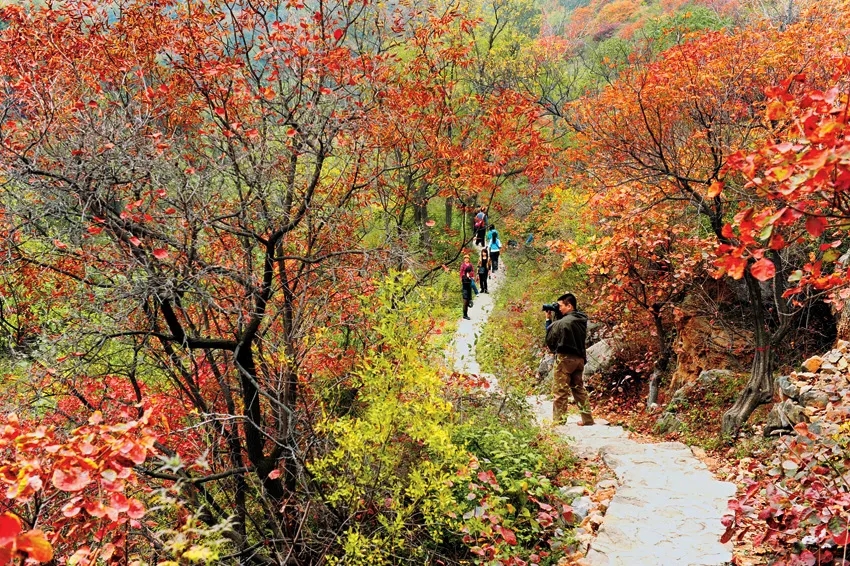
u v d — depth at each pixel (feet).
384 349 20.80
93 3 23.98
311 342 23.22
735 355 35.78
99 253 20.59
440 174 35.60
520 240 85.46
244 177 20.90
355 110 24.22
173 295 18.44
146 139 19.34
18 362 19.35
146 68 24.66
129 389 26.21
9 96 18.97
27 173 17.06
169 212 18.04
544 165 36.94
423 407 19.61
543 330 55.72
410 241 31.58
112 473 9.77
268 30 24.88
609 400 44.09
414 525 20.77
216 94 24.04
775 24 43.75
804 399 23.62
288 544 20.13
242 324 24.22
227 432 23.18
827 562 14.70
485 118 35.73
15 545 7.52
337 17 28.91
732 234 9.72
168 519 19.01
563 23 154.10
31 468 9.56
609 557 18.70
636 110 32.73
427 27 34.01
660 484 24.18
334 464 19.90
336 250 26.66
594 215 41.42
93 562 10.73
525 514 20.63
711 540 19.38
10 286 22.68
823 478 15.42
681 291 39.17
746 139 27.37
